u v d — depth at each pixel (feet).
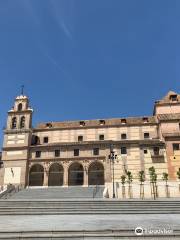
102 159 207.31
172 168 194.29
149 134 222.48
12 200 120.37
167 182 175.73
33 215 98.27
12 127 231.71
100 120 238.48
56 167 218.18
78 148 213.87
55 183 215.51
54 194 166.81
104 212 100.63
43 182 210.79
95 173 213.46
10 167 216.13
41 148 218.59
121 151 208.03
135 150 206.28
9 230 56.59
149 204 112.27
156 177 180.55
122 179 179.52
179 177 175.73
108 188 176.65
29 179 213.05
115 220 78.74
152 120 230.07
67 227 63.41
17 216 95.55
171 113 225.35
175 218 84.07
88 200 116.26
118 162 204.33
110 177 200.34
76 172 215.31
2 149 222.69
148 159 201.57
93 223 71.41
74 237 53.01
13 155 219.20
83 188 185.26
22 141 222.69
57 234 54.39
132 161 203.31
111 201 114.73
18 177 211.82
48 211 103.19
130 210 103.86
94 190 172.55
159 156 199.62
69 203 114.62
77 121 244.22
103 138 227.40
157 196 172.24
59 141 231.91
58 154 215.10
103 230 54.90
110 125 230.27
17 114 235.20
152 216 90.94
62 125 241.76
